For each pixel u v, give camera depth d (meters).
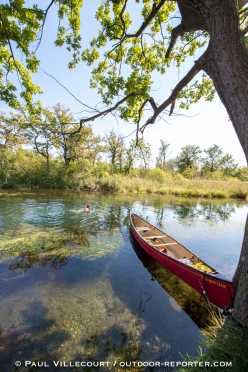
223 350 2.02
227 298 3.14
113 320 3.18
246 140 1.90
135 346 2.73
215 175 34.84
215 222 9.92
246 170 43.81
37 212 10.10
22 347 2.63
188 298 3.82
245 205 15.02
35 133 20.86
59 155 24.11
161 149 35.16
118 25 4.14
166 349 2.71
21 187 20.38
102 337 2.85
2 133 19.44
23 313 3.23
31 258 5.23
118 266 4.99
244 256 2.19
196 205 14.46
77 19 4.33
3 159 21.84
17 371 2.33
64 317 3.18
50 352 2.58
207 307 3.58
